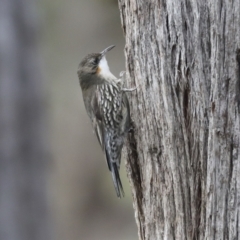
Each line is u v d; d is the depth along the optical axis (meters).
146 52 10.38
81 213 25.88
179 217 9.94
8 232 17.70
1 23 17.95
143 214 10.98
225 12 8.91
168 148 10.00
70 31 25.73
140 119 10.76
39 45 20.61
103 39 25.66
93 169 25.73
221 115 9.02
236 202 9.03
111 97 12.53
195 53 9.54
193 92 9.61
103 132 12.79
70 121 25.44
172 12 9.80
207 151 9.40
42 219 18.27
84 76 13.36
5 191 17.70
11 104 17.81
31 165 18.06
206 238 9.34
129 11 10.69
